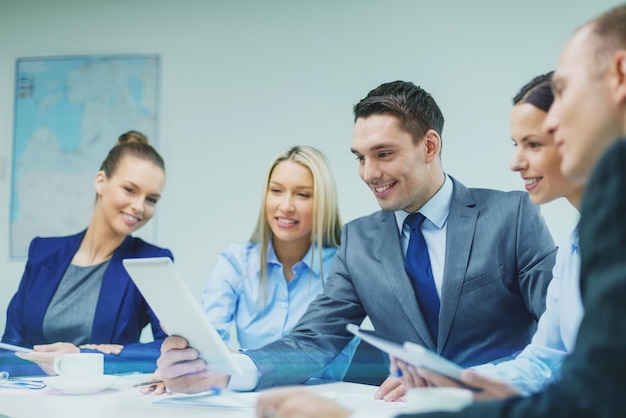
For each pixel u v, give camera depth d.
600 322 0.62
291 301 2.17
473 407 0.69
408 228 1.75
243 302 2.19
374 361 1.88
